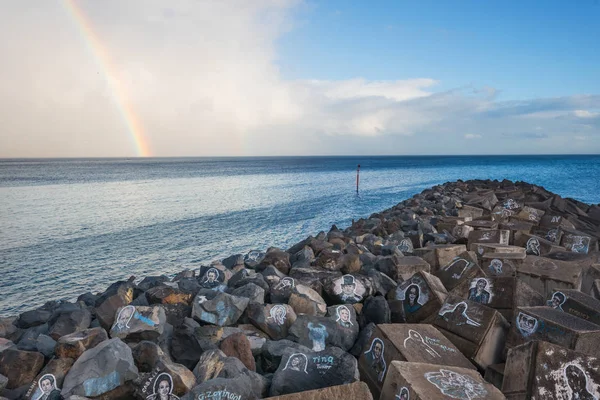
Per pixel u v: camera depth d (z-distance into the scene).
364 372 4.81
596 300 5.75
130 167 129.50
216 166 138.12
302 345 5.72
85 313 6.72
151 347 5.02
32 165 147.12
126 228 24.16
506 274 7.85
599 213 20.41
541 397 3.67
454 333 5.16
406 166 132.12
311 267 9.11
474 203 22.06
